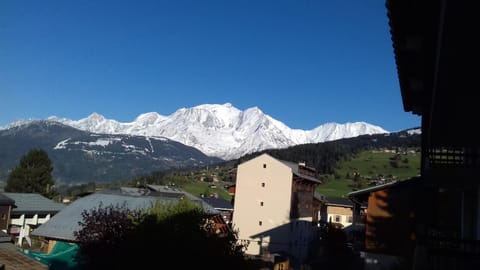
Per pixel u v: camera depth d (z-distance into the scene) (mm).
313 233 55688
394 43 5191
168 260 13844
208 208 28656
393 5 4395
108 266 14812
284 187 47625
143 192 39094
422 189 9625
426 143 6699
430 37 4484
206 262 14211
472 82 4273
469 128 5176
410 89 6684
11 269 13688
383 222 23828
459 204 9758
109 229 15359
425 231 8891
